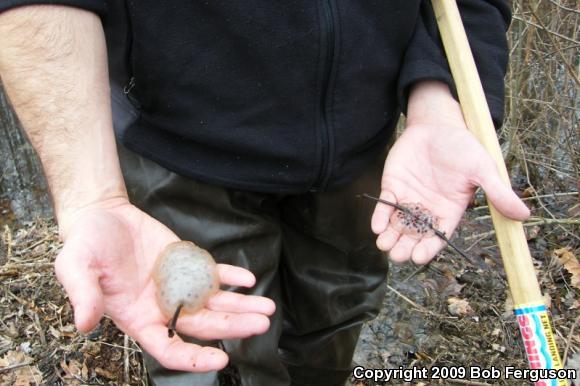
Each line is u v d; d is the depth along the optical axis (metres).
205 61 0.64
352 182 0.80
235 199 0.75
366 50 0.69
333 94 0.69
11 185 2.03
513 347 1.18
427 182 0.71
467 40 0.73
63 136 0.60
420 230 0.69
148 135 0.71
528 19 1.61
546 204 1.61
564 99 1.59
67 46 0.59
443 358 1.18
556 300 1.28
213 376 0.78
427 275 1.37
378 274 0.91
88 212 0.58
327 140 0.70
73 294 0.51
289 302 0.89
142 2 0.61
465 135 0.69
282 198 0.81
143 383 1.02
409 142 0.73
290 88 0.66
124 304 0.58
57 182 0.60
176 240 0.64
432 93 0.74
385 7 0.68
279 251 0.81
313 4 0.63
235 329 0.58
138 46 0.64
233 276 0.63
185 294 0.58
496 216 0.66
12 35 0.58
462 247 1.46
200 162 0.71
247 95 0.66
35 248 1.34
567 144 1.56
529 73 1.62
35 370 1.03
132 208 0.62
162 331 0.57
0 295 1.17
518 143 1.57
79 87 0.60
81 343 1.07
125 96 0.71
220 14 0.62
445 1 0.72
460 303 1.29
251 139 0.69
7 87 0.60
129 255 0.59
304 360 0.93
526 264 0.64
